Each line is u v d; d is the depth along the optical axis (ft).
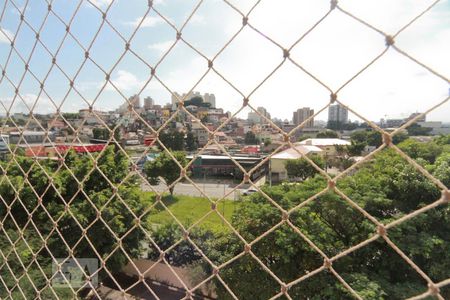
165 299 25.82
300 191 25.38
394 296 19.83
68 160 26.61
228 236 25.59
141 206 28.48
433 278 21.07
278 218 22.56
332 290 19.99
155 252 29.91
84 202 24.97
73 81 5.81
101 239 25.49
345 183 25.05
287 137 3.95
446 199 2.86
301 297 21.34
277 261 23.21
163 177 58.18
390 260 21.56
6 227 22.94
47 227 23.70
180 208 52.65
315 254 21.71
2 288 16.94
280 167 66.33
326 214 23.97
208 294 26.40
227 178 81.05
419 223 22.20
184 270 27.09
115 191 5.68
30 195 22.81
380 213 23.39
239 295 23.47
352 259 21.95
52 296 17.29
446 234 22.31
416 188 22.70
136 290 26.78
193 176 81.15
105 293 25.11
